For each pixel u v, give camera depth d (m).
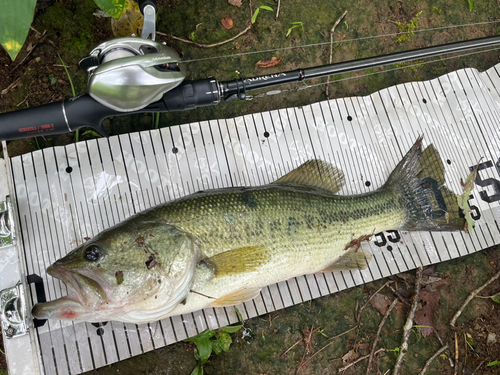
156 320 0.33
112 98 0.28
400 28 0.47
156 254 0.30
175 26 0.42
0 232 0.34
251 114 0.41
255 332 0.38
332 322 0.40
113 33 0.39
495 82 0.47
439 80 0.46
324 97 0.44
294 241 0.34
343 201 0.36
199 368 0.36
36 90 0.39
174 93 0.31
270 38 0.44
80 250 0.29
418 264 0.41
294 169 0.38
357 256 0.37
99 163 0.38
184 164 0.39
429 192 0.40
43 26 0.39
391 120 0.44
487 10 0.49
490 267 0.43
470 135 0.45
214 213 0.32
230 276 0.32
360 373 0.39
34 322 0.34
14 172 0.37
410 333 0.40
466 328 0.41
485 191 0.43
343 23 0.46
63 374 0.34
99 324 0.35
